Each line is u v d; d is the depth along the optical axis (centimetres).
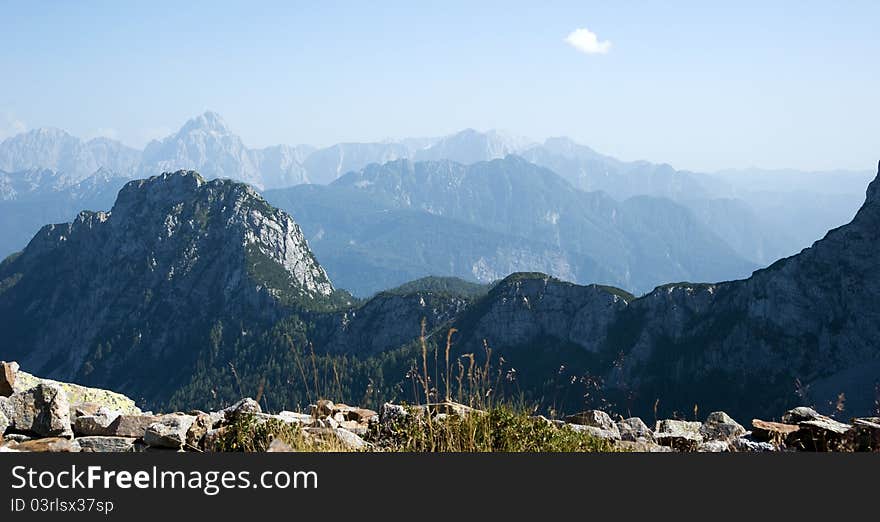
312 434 1124
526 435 1075
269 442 1111
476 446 1033
